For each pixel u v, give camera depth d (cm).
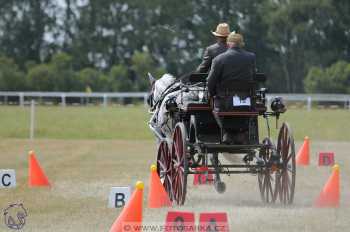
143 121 11512
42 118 12238
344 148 7825
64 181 5034
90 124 11081
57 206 3888
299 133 9706
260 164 3816
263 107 3831
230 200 4125
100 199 4159
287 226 3203
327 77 19412
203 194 4388
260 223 3269
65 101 17950
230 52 3769
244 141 3844
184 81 4256
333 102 16438
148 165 6112
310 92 19462
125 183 4909
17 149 7731
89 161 6488
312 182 4978
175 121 4138
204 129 3928
